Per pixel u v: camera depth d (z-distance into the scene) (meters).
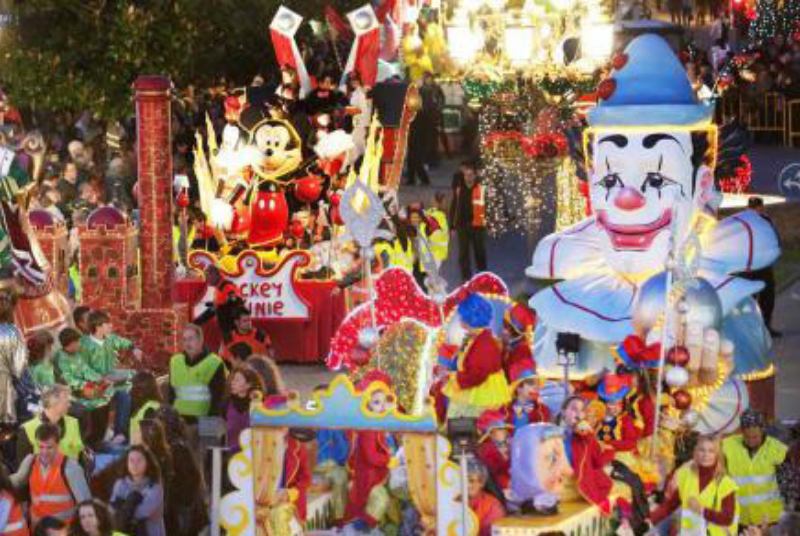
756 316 18.83
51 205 24.77
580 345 18.42
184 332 17.41
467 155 41.72
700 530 14.01
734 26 49.53
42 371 17.62
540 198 28.67
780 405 20.34
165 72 34.88
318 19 35.84
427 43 39.16
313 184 24.20
